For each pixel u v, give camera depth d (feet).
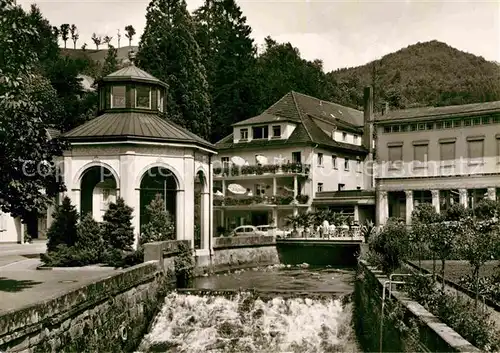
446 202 166.40
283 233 161.99
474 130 160.86
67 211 108.78
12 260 110.11
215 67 270.46
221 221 203.31
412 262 96.12
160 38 218.18
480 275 75.72
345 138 221.66
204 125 222.07
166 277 96.78
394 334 55.88
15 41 59.41
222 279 115.96
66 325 54.90
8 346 44.06
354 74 389.60
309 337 86.22
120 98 122.83
